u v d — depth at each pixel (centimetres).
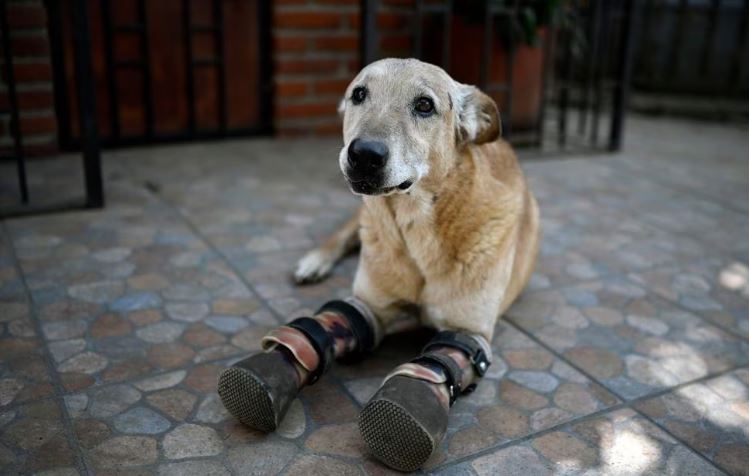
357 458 60
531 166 155
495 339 82
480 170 72
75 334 77
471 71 158
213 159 144
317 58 158
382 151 61
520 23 150
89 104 107
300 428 63
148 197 120
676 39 232
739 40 232
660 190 143
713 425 67
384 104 65
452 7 155
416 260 71
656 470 60
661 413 69
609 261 106
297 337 63
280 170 140
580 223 121
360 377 72
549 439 64
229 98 156
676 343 83
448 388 62
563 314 88
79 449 59
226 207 118
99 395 67
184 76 150
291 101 159
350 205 123
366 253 74
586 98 176
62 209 111
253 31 153
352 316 71
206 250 101
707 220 126
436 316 74
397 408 55
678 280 100
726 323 88
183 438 61
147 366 72
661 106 226
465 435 64
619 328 85
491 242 71
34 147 133
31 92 129
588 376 75
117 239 102
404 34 165
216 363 73
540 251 108
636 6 158
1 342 74
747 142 190
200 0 146
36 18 125
